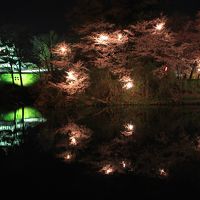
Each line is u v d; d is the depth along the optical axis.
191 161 14.92
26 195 10.91
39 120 30.77
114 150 17.38
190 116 28.84
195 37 41.56
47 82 41.19
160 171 13.42
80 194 10.92
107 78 39.16
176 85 39.69
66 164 14.74
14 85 49.75
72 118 30.97
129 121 26.98
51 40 49.25
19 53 50.22
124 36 38.25
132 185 11.73
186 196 10.60
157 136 20.55
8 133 23.91
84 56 41.47
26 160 15.61
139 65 39.12
